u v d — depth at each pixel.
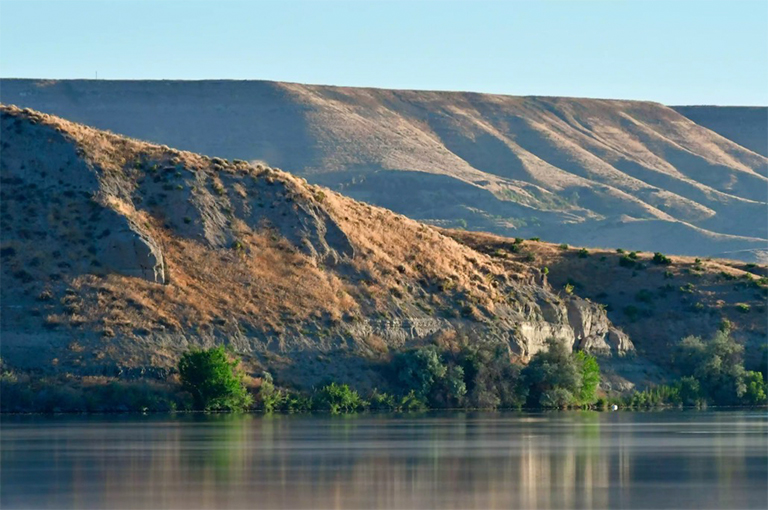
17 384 187.50
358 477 103.88
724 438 147.38
